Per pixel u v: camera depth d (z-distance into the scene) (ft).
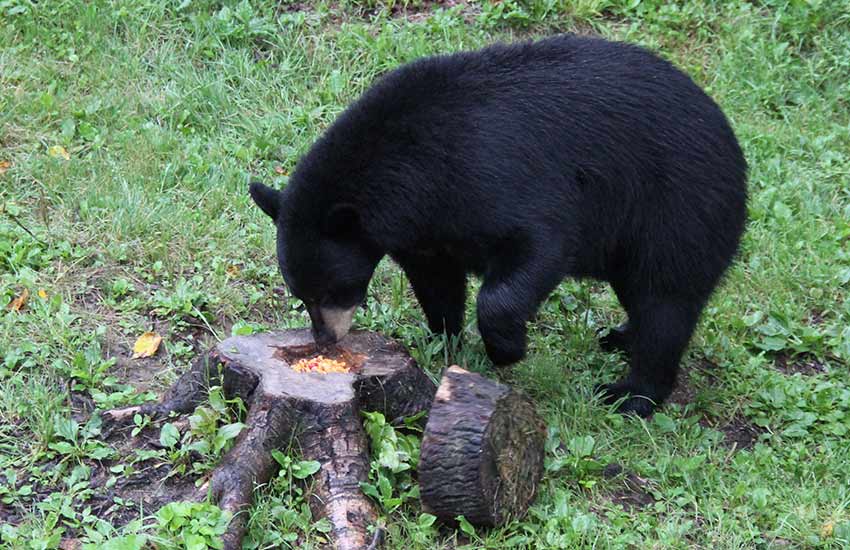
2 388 19.99
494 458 17.17
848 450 20.93
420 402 19.19
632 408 21.79
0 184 26.25
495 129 19.42
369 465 18.06
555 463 19.07
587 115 20.22
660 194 20.74
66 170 26.78
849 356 24.29
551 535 17.44
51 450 18.67
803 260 27.22
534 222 19.49
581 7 34.19
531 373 22.00
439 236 19.79
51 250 24.07
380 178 19.08
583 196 20.48
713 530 18.49
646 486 19.47
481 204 19.25
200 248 25.12
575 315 25.11
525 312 19.80
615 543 17.65
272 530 17.19
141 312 22.88
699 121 20.99
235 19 32.94
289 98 31.04
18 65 30.32
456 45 32.60
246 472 17.42
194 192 27.07
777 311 25.30
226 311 23.18
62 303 22.63
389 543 17.17
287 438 17.99
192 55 31.81
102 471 18.34
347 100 30.99
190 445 18.30
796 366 24.34
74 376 20.42
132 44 31.71
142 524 17.22
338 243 19.42
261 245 25.49
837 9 34.91
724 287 25.53
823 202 29.55
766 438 21.62
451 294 22.11
